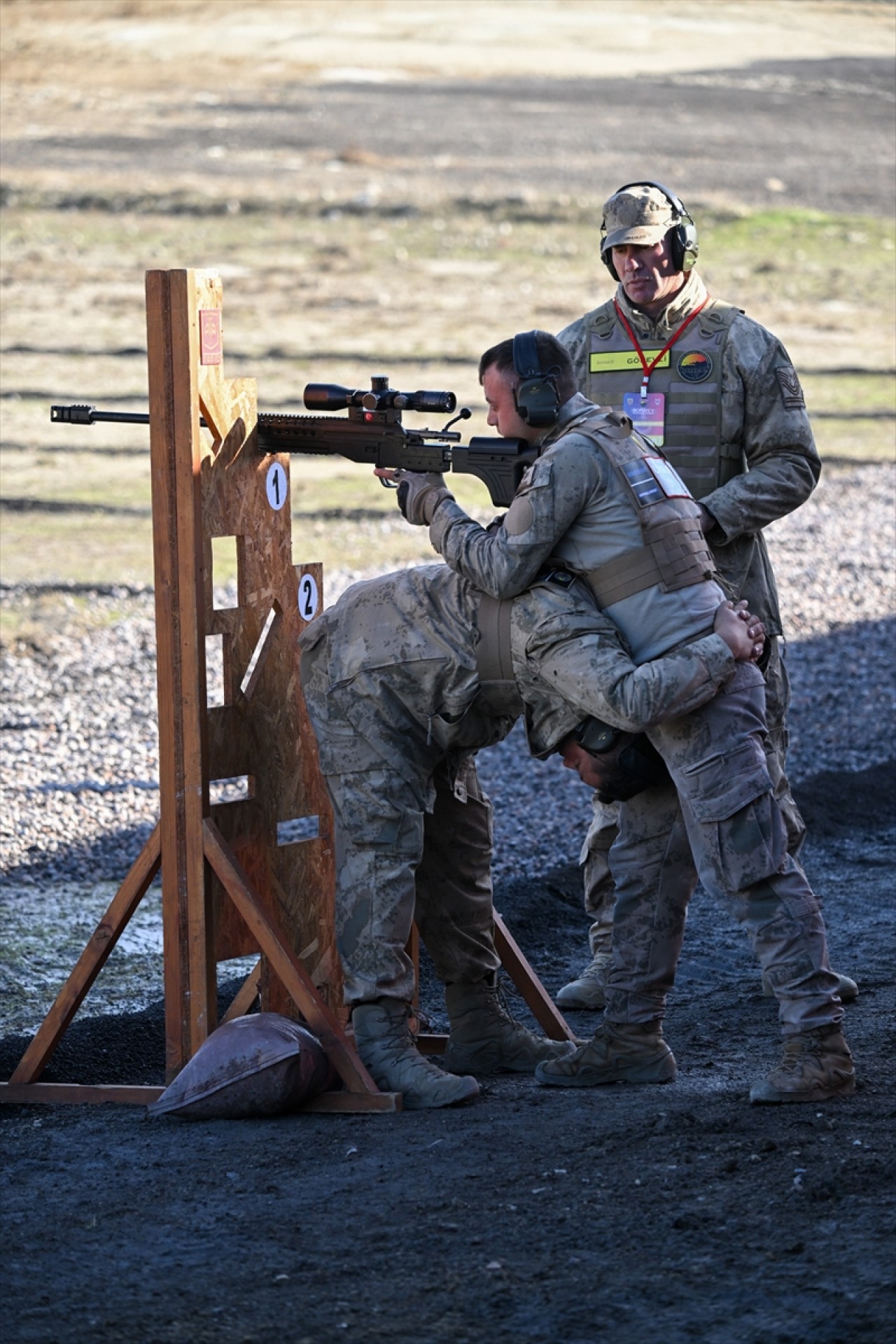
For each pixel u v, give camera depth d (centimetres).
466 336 6794
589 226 8956
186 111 11812
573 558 1309
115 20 15375
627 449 1310
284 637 1491
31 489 4822
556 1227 1045
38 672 3198
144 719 2930
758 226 8912
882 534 4528
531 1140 1219
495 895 2084
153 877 1442
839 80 13075
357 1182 1149
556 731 1344
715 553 1622
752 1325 906
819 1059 1291
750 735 1312
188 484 1365
